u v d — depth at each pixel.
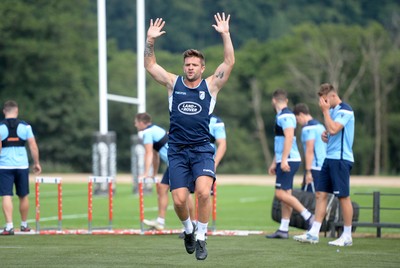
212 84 29.55
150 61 29.86
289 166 41.81
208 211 29.31
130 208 71.06
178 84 29.53
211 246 38.03
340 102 38.59
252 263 31.64
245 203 79.56
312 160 44.47
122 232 44.31
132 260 32.38
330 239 42.12
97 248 36.78
